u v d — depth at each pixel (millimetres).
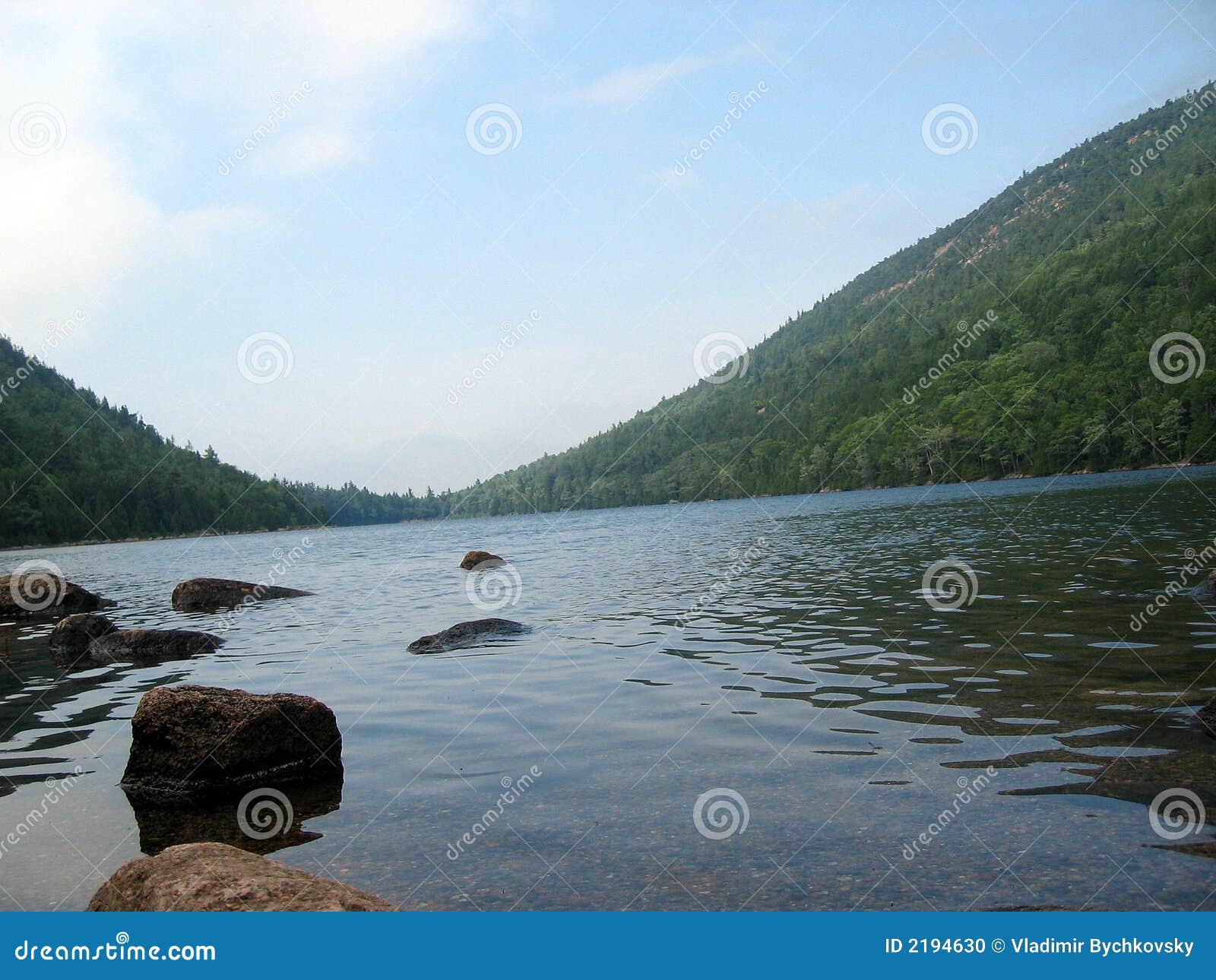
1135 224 182875
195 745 8539
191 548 93000
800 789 7465
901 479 139000
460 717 10648
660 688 11547
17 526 118125
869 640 13875
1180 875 5613
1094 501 50406
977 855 6043
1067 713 9086
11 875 6621
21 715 12156
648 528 71062
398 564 43656
